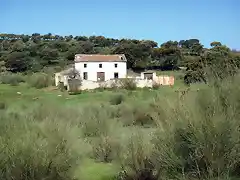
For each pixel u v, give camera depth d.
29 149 7.52
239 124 7.34
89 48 106.19
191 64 43.34
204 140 7.25
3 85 63.66
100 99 40.62
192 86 8.87
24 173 7.37
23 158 7.45
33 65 88.50
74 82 56.16
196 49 105.25
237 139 7.19
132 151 8.22
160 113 8.58
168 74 74.06
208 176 7.06
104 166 9.82
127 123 17.58
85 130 12.98
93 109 21.73
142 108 19.56
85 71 64.94
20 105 23.75
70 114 17.86
